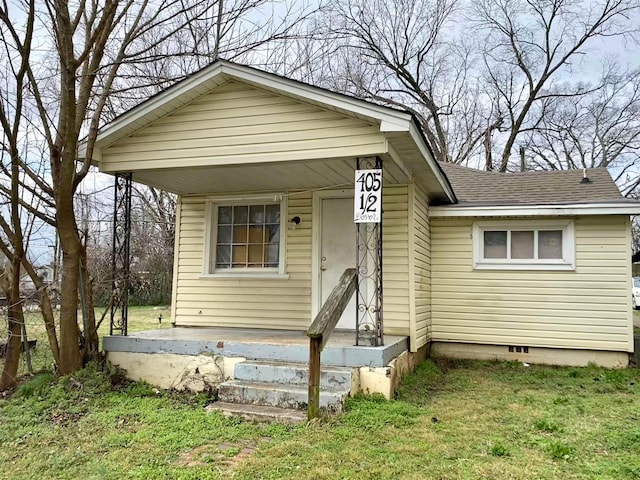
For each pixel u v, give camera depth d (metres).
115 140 6.12
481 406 5.00
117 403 4.95
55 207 5.72
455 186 9.92
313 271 7.42
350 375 4.80
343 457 3.41
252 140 5.63
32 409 4.64
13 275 5.48
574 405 5.09
